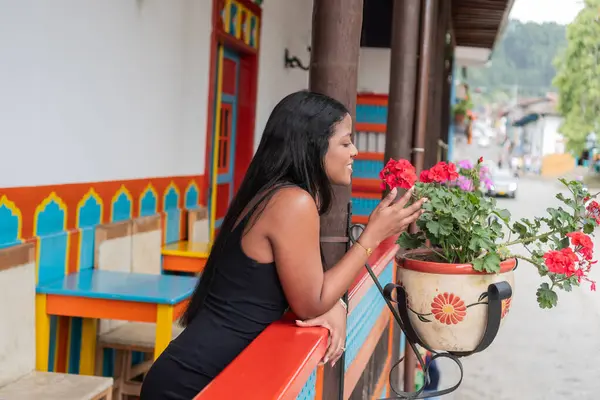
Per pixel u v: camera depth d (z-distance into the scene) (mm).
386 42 11430
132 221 4848
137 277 4219
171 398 2223
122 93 4863
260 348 2021
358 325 3332
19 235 3816
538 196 31609
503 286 2518
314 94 2289
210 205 6832
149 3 5160
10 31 3688
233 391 1718
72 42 4242
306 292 2178
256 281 2211
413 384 5152
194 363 2209
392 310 2629
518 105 71500
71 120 4270
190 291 3883
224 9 6621
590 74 46531
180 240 5848
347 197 2852
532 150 66750
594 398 6477
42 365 3844
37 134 3947
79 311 3842
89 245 4422
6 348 3520
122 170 4906
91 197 4516
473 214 2596
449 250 2643
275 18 8383
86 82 4414
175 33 5637
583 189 2738
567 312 9883
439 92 11492
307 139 2230
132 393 4629
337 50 2830
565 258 2428
